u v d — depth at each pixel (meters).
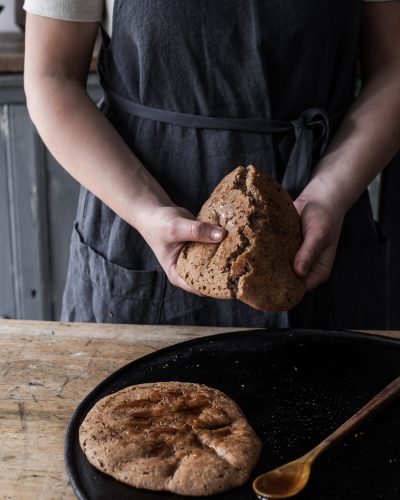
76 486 0.68
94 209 1.10
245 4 0.96
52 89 1.01
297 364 0.87
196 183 1.04
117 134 1.02
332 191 0.95
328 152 1.02
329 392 0.82
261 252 0.83
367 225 1.12
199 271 0.85
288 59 1.00
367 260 1.12
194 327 0.97
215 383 0.83
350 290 1.12
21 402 0.82
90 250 1.11
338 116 1.08
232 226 0.84
